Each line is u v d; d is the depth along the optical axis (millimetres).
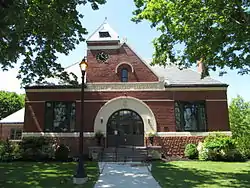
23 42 15969
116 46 24688
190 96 23422
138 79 23859
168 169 15547
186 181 11961
